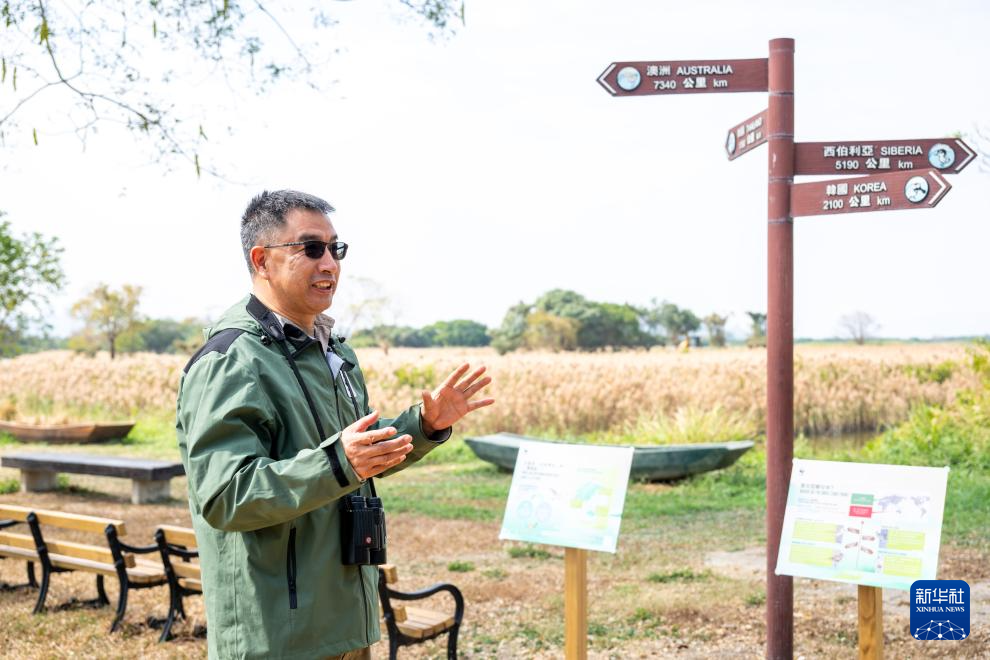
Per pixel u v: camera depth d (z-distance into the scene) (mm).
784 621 4426
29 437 18906
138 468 11352
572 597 3871
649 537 8969
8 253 19891
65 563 5895
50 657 5035
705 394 17969
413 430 2607
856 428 17828
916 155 4480
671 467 12469
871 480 3389
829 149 4484
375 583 2590
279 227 2520
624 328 46469
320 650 2344
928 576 3131
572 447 4004
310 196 2592
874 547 3281
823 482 3486
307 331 2619
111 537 5559
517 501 4008
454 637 4832
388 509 10836
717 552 8188
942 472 3266
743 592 6477
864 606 3330
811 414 17797
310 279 2518
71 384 23703
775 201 4496
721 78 4578
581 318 46281
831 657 4977
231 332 2410
